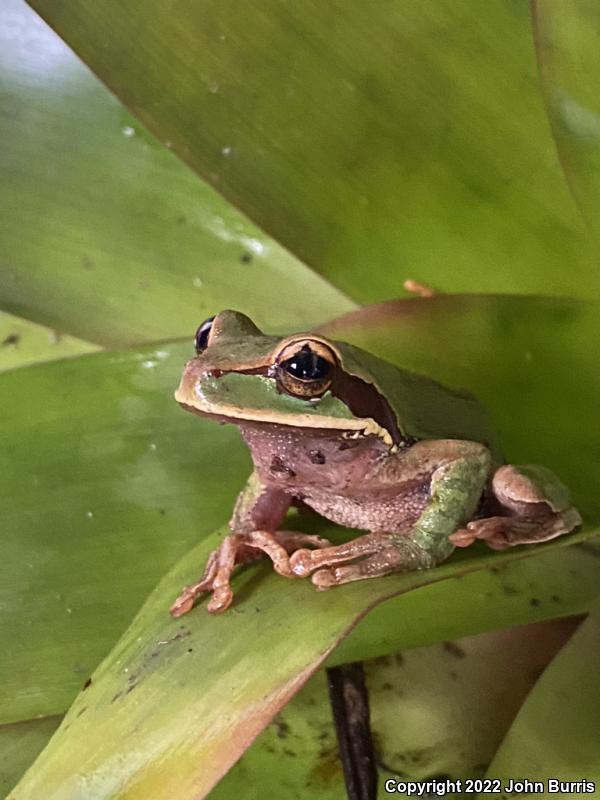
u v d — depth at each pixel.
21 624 0.19
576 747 0.18
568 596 0.19
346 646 0.19
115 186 0.23
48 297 0.23
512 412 0.20
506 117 0.20
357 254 0.21
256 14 0.20
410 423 0.19
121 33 0.20
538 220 0.20
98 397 0.20
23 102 0.23
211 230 0.23
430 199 0.20
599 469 0.19
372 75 0.20
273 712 0.16
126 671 0.17
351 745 0.20
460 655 0.21
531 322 0.19
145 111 0.20
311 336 0.18
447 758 0.20
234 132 0.20
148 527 0.20
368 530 0.20
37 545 0.19
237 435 0.20
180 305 0.23
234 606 0.18
